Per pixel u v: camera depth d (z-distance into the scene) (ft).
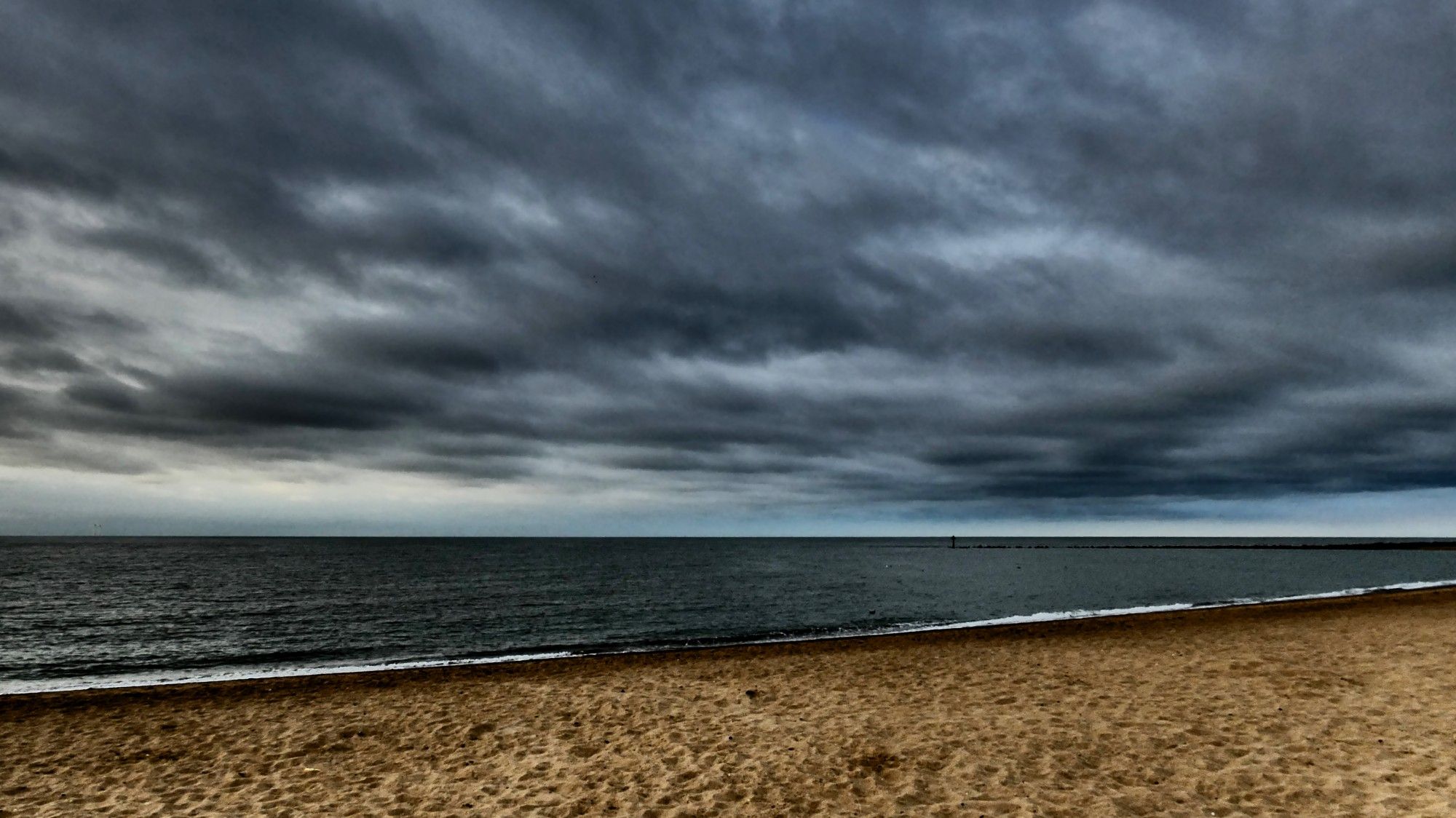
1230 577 199.31
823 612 114.32
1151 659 50.72
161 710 41.50
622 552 403.13
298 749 33.17
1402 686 38.65
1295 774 25.90
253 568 236.63
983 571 239.09
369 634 91.15
